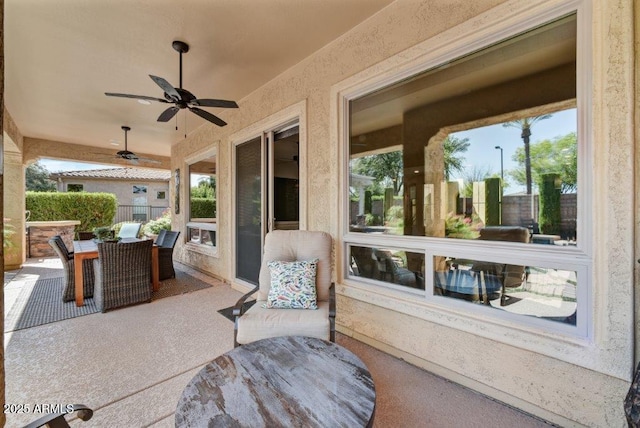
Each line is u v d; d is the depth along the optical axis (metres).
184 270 5.70
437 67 2.20
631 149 1.39
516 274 1.84
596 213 1.50
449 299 2.12
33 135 6.10
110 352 2.42
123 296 3.50
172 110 3.09
